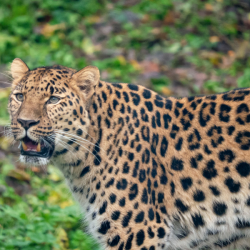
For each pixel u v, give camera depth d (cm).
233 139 993
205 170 999
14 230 1157
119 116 997
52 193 1369
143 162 984
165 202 1011
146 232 973
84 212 1020
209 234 1022
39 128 927
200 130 1014
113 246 980
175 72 1994
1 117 1627
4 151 1500
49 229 1163
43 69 975
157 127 1023
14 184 1391
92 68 954
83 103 964
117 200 967
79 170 996
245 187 981
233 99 1023
